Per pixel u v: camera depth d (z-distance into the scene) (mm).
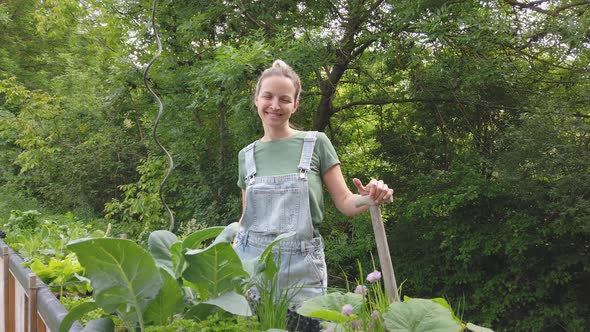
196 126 9297
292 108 2072
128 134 12664
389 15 7547
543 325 7164
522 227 6992
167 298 1421
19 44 16953
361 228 8133
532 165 6648
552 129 6652
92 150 12242
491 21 6734
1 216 7504
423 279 8180
